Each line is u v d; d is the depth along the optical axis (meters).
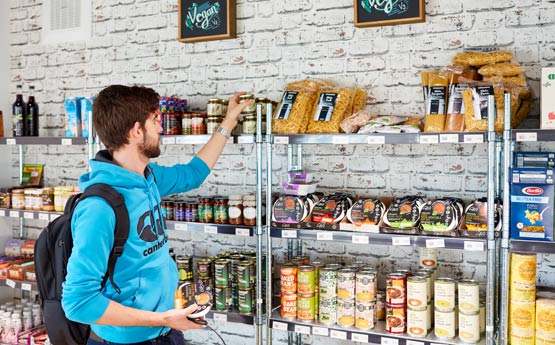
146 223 2.16
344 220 3.04
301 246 3.66
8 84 4.76
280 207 3.13
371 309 2.97
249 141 3.17
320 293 3.10
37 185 4.62
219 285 3.36
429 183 3.35
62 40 4.51
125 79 4.26
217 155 2.91
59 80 4.55
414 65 3.35
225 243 3.95
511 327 2.68
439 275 3.32
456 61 2.98
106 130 2.13
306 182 3.20
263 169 3.80
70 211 2.15
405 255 3.41
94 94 4.40
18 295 4.80
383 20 3.34
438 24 3.29
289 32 3.69
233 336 3.97
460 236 2.77
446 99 2.94
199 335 4.08
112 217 2.00
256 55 3.79
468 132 2.70
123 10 4.25
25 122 4.26
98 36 4.36
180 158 4.09
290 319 3.15
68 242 2.09
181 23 3.94
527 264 2.62
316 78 3.62
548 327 2.58
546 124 2.56
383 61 3.43
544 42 3.07
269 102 3.34
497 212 2.76
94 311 1.90
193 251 4.07
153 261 2.18
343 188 3.57
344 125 3.08
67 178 4.55
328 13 3.57
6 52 4.74
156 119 2.24
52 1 4.54
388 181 3.45
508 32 3.14
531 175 2.57
